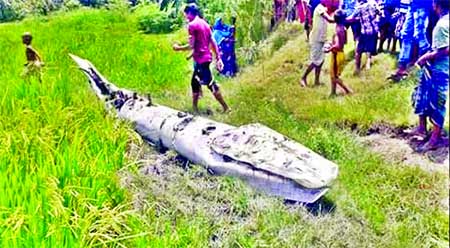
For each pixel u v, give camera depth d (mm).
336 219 5836
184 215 5867
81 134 6648
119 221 5000
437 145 6762
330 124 7785
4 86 8195
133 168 6422
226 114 8531
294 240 5523
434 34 6570
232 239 5488
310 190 5898
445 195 6062
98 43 9961
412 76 7988
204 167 6648
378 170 6531
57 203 4914
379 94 7930
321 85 8742
